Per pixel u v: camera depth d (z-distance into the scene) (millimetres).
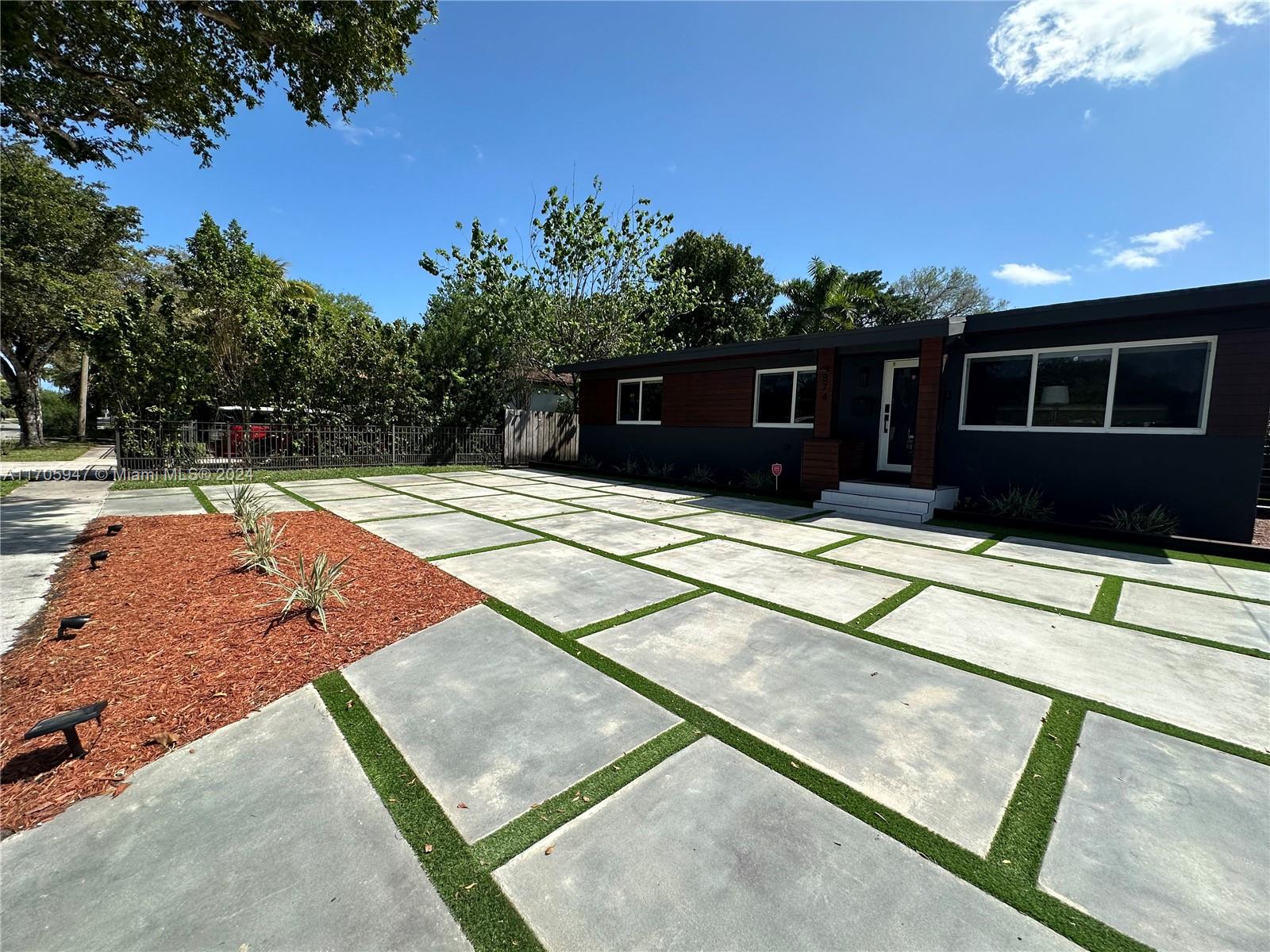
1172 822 1877
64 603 3703
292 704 2582
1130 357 6828
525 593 4211
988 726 2479
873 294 20141
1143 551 5941
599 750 2252
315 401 13406
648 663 3059
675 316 20609
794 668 3031
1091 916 1491
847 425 9852
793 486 10375
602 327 18031
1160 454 6633
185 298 13500
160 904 1501
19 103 6016
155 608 3621
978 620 3822
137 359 10781
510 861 1675
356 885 1576
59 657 2932
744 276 23812
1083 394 7168
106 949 1368
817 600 4184
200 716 2449
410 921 1465
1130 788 2059
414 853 1703
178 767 2111
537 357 18172
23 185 15914
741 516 7805
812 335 8961
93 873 1605
